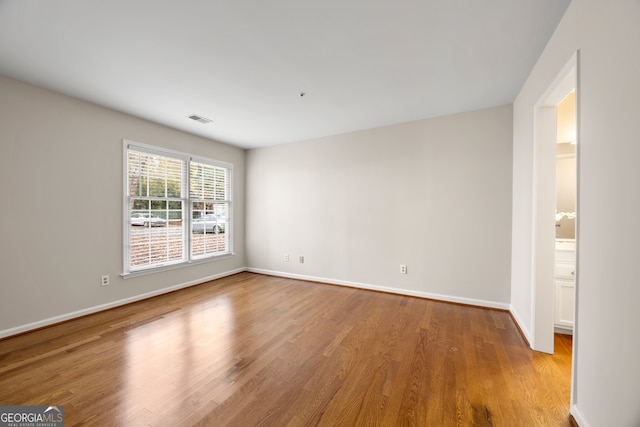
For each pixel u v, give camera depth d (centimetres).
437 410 157
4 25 175
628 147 109
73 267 289
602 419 125
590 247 137
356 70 235
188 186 411
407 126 366
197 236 428
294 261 466
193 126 381
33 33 183
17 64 223
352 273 412
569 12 159
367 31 184
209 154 446
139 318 291
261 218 502
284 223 476
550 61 190
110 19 170
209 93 278
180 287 400
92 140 303
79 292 293
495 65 227
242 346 231
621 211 113
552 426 146
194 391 172
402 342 238
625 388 110
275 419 150
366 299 355
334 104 308
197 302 344
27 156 257
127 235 336
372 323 279
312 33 186
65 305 283
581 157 145
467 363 205
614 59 118
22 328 253
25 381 182
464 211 332
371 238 395
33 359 209
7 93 245
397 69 234
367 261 398
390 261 380
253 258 513
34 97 260
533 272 225
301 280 455
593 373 133
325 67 230
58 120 277
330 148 429
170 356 214
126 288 335
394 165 376
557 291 255
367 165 397
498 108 313
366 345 233
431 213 351
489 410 157
